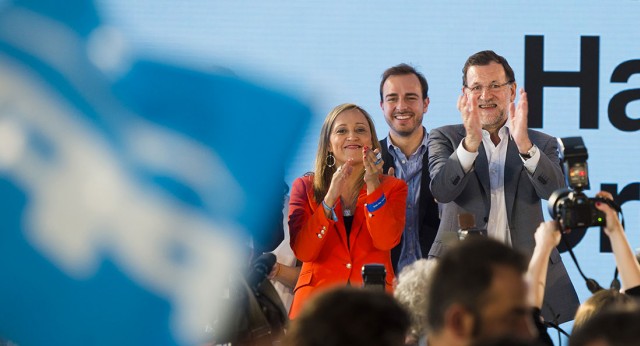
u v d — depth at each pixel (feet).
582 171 25.45
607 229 24.54
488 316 14.03
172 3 42.86
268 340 22.59
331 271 35.68
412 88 42.04
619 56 43.86
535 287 23.43
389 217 35.35
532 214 39.11
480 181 39.14
